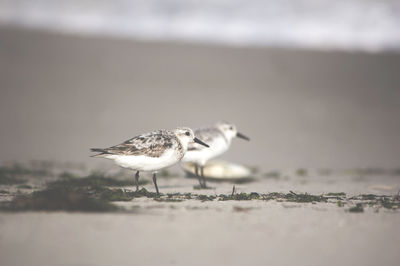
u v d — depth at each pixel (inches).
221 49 1003.9
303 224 233.5
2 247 195.2
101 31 1040.8
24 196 283.1
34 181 406.3
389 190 376.8
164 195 327.0
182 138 363.9
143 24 1085.8
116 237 208.5
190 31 1080.8
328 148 652.7
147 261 184.1
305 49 1021.2
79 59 906.7
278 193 331.3
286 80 901.2
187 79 876.0
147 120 709.3
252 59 969.5
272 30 1088.8
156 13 1105.4
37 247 195.8
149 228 222.4
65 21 1058.1
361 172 526.0
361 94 864.9
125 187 383.2
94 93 793.6
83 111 732.0
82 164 529.0
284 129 719.1
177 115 733.3
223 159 592.4
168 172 501.4
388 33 1073.5
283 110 785.6
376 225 232.2
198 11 1111.6
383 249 198.8
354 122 760.3
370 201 302.8
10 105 728.3
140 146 334.6
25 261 182.9
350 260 187.5
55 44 948.0
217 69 919.7
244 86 868.0
